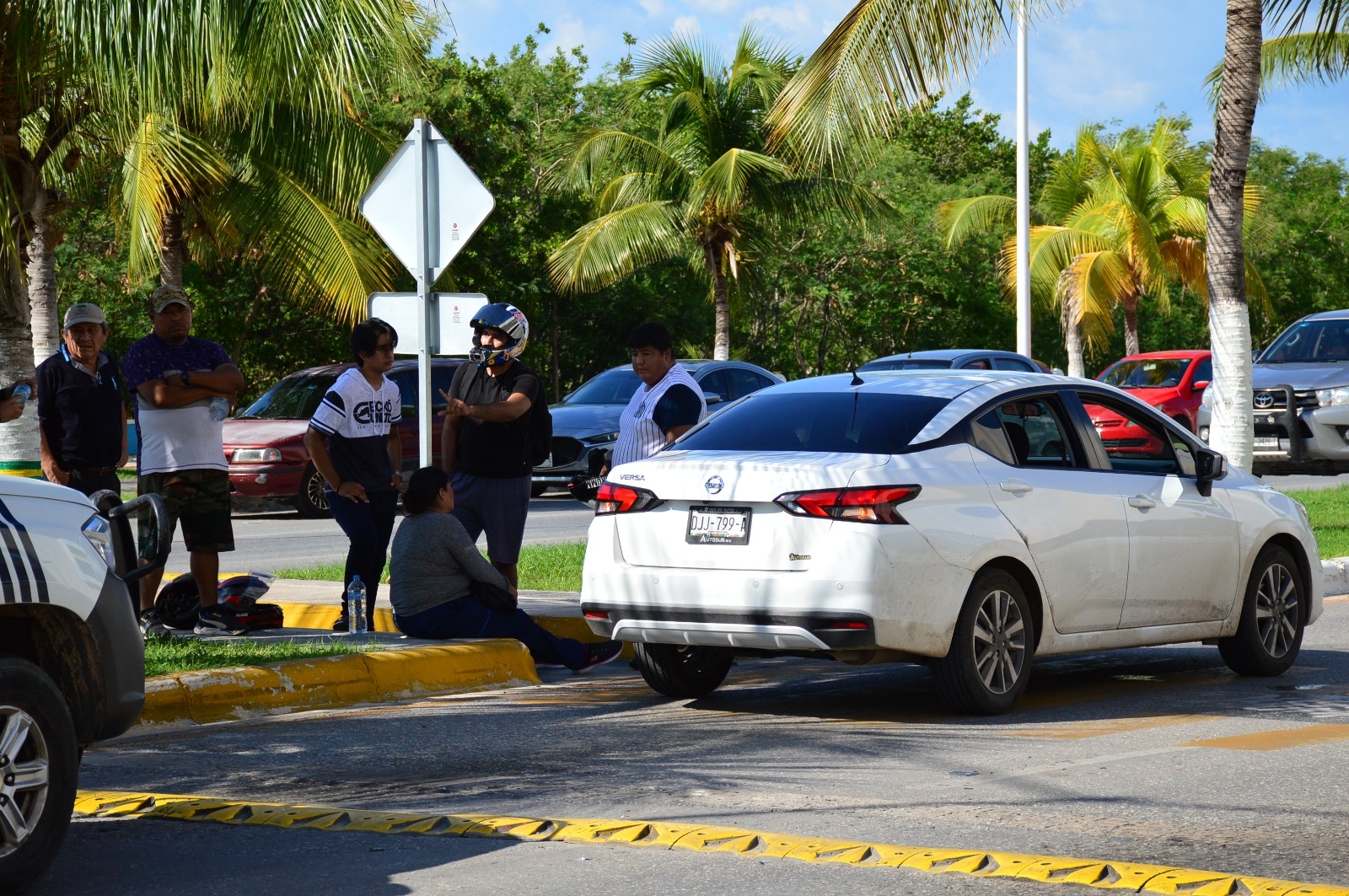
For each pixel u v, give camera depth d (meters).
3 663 6.27
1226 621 12.13
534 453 13.36
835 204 42.09
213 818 7.81
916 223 66.38
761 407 11.30
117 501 7.82
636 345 12.42
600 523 10.80
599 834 7.34
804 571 9.95
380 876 6.74
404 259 14.63
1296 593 12.71
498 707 11.20
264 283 45.25
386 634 13.21
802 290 69.06
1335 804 7.93
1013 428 11.07
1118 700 11.30
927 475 10.25
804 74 19.34
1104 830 7.41
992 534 10.41
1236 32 18.45
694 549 10.35
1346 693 11.63
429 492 12.92
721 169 40.09
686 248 49.31
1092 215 51.69
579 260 42.12
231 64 11.65
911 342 72.31
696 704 11.30
